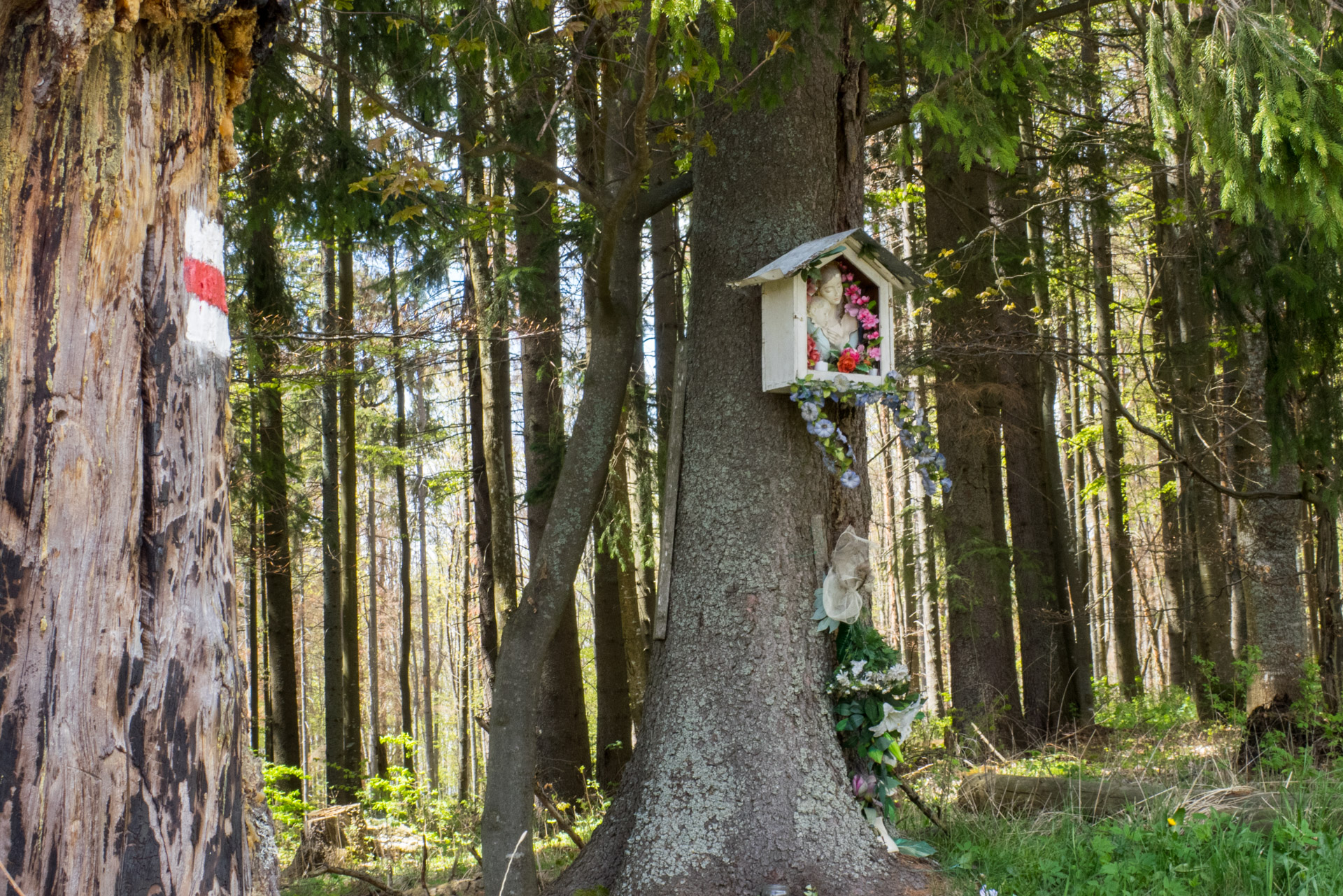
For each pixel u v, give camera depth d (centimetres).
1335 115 387
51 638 137
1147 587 1897
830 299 413
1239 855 365
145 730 144
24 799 132
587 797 805
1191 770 545
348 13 561
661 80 432
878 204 1077
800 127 436
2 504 136
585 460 435
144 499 150
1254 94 403
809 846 384
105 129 149
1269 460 689
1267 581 679
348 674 1286
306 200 679
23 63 144
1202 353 909
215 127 172
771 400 425
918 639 1731
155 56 158
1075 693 979
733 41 418
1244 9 391
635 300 450
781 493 419
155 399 153
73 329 143
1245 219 415
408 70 625
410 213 434
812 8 413
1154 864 370
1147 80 419
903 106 472
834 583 412
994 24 485
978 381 898
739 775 395
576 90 468
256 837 232
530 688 423
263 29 182
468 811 835
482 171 702
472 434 1059
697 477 430
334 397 1293
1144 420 1484
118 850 139
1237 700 902
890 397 412
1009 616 886
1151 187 1088
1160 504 1580
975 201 885
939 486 414
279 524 1041
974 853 412
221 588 163
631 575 1142
